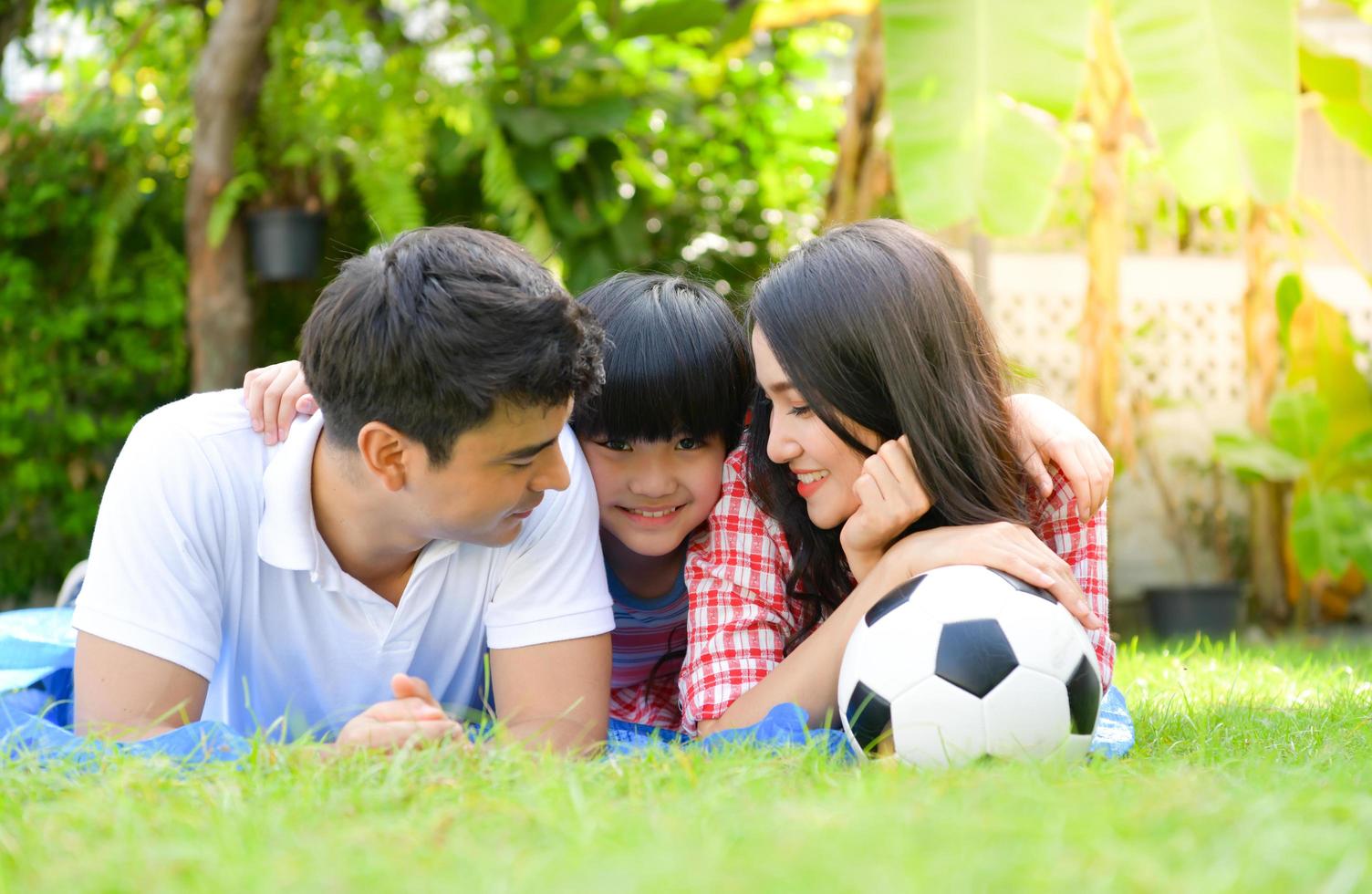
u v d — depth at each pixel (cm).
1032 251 588
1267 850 94
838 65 661
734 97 562
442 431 155
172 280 508
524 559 183
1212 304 606
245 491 178
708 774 131
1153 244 598
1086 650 161
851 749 163
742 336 213
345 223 527
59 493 514
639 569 220
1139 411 571
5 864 105
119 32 550
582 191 517
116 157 498
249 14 452
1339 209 628
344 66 510
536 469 162
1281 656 320
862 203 488
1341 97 458
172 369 520
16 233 496
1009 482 196
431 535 171
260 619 183
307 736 147
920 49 353
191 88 497
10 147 498
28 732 159
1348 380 526
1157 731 193
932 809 107
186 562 172
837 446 192
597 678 185
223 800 119
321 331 160
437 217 533
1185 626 566
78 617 169
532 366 153
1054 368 592
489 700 209
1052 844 95
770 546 206
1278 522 581
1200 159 351
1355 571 594
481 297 152
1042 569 173
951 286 199
